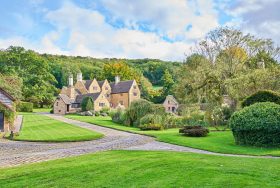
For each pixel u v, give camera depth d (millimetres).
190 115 40531
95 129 36594
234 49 43500
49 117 58625
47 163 12844
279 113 19500
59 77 124250
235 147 19891
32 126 40344
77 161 12922
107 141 24859
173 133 30219
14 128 37500
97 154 15180
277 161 12852
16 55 93500
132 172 10242
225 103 43375
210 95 41938
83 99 74188
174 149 19172
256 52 44438
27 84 90312
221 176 9398
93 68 132500
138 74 116312
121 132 33156
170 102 84062
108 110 70500
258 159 13656
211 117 38562
